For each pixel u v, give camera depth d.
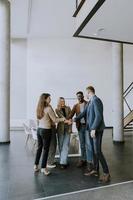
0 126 7.58
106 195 3.40
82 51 12.13
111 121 12.20
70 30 10.89
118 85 8.09
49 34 11.53
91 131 3.98
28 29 10.67
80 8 4.19
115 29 4.36
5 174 4.42
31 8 8.24
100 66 12.22
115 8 3.36
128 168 4.80
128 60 12.31
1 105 7.61
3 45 7.62
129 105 11.04
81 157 5.02
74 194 3.44
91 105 4.14
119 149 6.75
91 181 4.01
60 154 4.96
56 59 12.05
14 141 7.96
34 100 11.93
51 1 7.55
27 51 11.92
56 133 5.07
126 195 3.39
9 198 3.32
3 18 7.61
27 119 11.88
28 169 4.74
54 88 12.02
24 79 11.93
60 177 4.24
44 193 3.49
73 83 12.09
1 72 7.63
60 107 5.13
